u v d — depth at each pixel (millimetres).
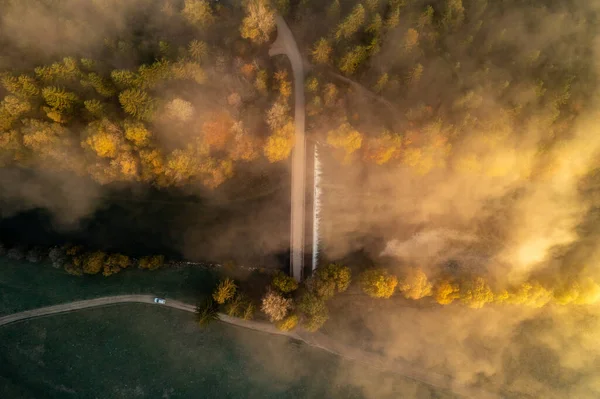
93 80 61125
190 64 63156
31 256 69625
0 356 66500
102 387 66688
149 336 68250
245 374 68688
